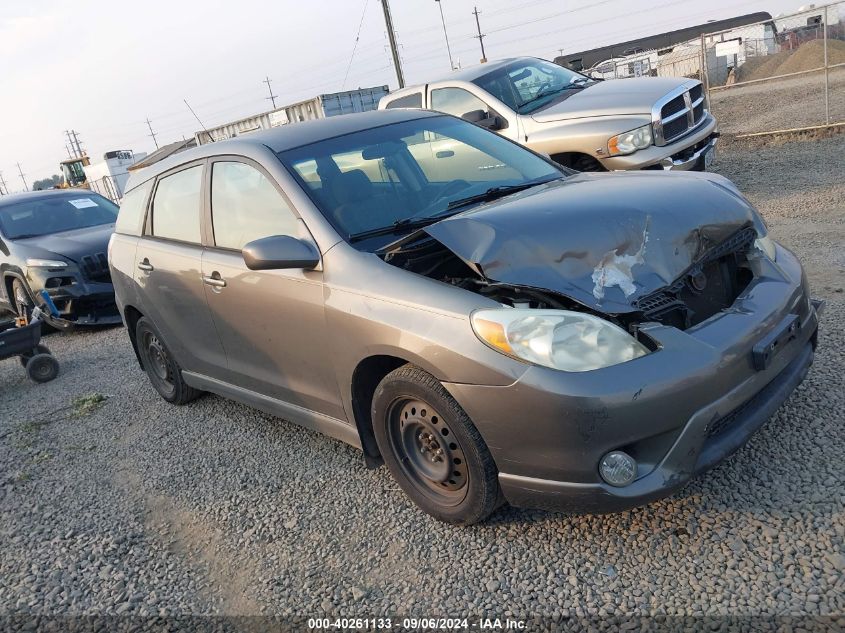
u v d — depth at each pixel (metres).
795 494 2.82
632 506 2.51
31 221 9.45
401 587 2.81
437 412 2.86
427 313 2.80
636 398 2.43
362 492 3.55
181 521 3.64
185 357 4.70
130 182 5.25
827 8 10.80
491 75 8.56
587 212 2.93
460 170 3.89
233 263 3.82
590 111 7.72
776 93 18.31
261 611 2.85
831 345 3.98
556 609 2.52
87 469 4.50
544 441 2.54
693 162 7.85
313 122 4.16
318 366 3.41
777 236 6.50
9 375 7.34
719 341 2.63
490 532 3.01
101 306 8.61
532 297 2.78
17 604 3.18
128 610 3.01
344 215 3.39
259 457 4.17
